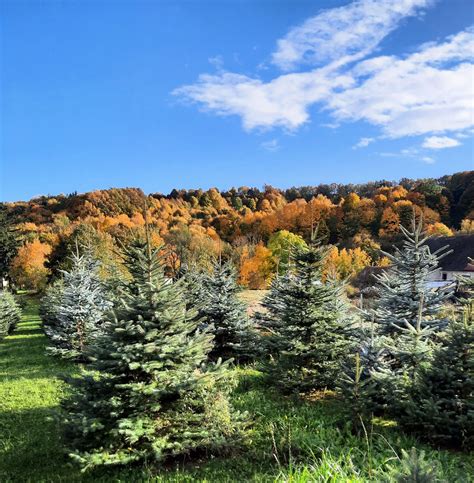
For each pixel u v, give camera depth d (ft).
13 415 34.73
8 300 95.45
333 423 28.89
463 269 135.03
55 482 23.15
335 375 35.04
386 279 43.34
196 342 26.43
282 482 17.63
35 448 28.04
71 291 58.75
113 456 21.97
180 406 25.09
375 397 29.76
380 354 33.47
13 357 64.34
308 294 37.19
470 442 24.09
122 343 24.29
